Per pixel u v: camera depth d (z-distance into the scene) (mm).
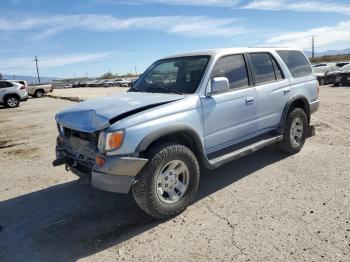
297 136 6148
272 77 5605
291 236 3480
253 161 5926
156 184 3865
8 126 12633
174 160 3988
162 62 5398
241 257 3203
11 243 3816
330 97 15375
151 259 3316
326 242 3328
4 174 6309
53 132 10492
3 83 21594
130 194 4883
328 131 7844
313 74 6590
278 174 5242
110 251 3514
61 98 26656
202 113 4340
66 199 4891
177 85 4711
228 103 4680
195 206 4359
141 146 3742
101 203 4676
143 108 4016
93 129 3781
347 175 4996
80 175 4105
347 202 4141
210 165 4461
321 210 3982
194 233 3709
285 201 4293
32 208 4680
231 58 4953
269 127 5508
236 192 4695
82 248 3607
